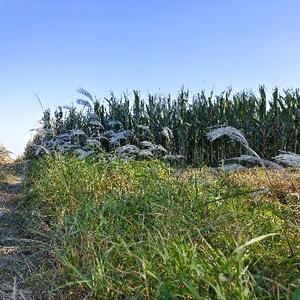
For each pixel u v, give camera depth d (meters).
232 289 2.91
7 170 18.84
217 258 3.40
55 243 4.91
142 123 18.81
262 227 4.40
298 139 17.50
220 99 18.39
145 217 5.05
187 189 6.18
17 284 4.58
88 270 4.07
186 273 3.29
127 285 3.70
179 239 4.03
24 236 6.45
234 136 4.02
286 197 6.74
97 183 7.55
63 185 7.60
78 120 19.06
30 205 8.22
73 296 4.04
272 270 3.53
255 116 17.75
